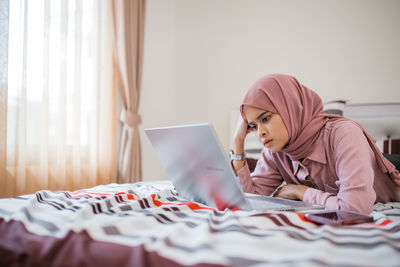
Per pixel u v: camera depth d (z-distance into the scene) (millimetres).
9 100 1985
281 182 1500
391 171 1197
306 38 2789
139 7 2750
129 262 449
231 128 2801
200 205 972
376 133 2264
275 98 1160
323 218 687
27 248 504
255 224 633
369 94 2607
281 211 800
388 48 2564
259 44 2934
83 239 513
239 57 2996
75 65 2293
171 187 1356
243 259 439
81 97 2393
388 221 700
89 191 1173
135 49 2707
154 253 451
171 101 3172
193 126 740
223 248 480
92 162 2404
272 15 2896
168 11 3160
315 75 2758
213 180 829
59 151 2199
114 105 2602
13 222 612
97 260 466
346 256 447
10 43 1979
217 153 744
